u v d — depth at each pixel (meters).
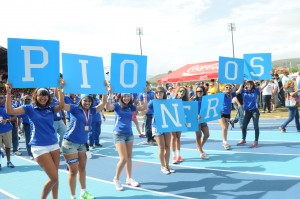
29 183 6.96
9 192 6.36
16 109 4.43
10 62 4.48
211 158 8.40
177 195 5.68
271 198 5.27
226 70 8.15
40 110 4.58
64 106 4.86
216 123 15.85
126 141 6.12
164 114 6.60
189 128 7.14
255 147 9.45
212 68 20.11
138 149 10.27
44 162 4.47
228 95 9.20
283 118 15.10
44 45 4.72
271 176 6.48
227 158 8.30
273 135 11.34
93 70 5.41
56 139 4.70
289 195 5.35
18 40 4.55
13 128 10.31
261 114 17.16
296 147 9.14
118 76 5.93
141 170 7.56
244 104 9.62
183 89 7.48
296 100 11.36
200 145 8.34
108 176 7.22
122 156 5.95
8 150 8.52
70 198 5.75
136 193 5.89
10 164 8.52
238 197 5.40
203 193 5.70
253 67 9.09
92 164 8.51
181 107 6.77
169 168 7.20
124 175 7.21
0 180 7.27
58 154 4.68
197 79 20.28
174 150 8.00
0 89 20.56
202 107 7.87
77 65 5.22
